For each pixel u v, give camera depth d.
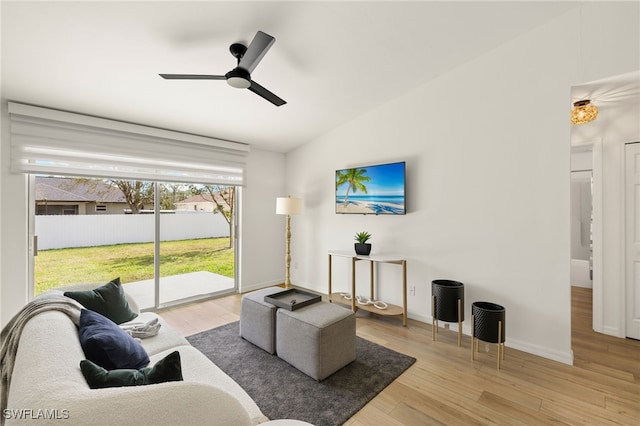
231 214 4.49
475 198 2.79
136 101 2.82
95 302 2.00
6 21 1.76
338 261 4.11
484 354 2.48
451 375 2.17
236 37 2.10
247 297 2.75
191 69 2.40
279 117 3.58
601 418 1.71
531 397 1.90
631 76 2.11
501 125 2.63
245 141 4.22
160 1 1.75
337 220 4.09
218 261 4.36
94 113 2.93
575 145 2.97
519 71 2.52
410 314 3.31
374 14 2.11
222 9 1.86
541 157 2.43
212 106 3.11
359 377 2.14
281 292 2.82
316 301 2.62
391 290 3.49
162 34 2.00
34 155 2.66
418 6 2.08
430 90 3.08
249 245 4.43
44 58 2.10
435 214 3.07
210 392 0.95
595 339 2.71
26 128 2.62
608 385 2.02
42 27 1.83
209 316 3.39
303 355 2.18
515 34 2.48
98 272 3.25
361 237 3.46
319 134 4.24
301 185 4.61
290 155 4.79
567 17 2.28
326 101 3.33
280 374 2.18
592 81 2.21
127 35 1.98
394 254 3.43
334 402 1.86
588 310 3.48
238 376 2.15
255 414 1.26
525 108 2.50
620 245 2.75
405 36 2.38
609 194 2.79
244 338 2.77
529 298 2.49
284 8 1.94
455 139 2.91
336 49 2.44
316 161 4.35
